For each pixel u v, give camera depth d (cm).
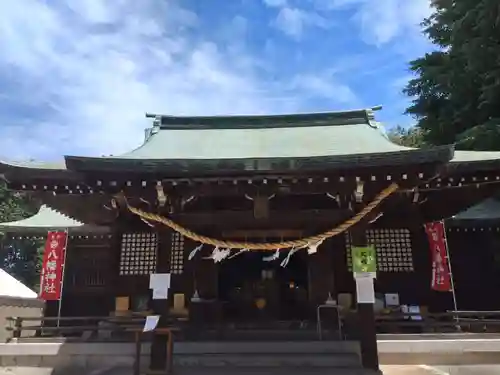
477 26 1906
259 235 1120
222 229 1070
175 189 898
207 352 956
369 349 846
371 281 870
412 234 1245
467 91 2088
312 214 916
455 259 1491
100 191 900
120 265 1327
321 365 894
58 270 1445
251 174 845
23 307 1398
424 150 796
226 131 1447
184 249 1265
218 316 1170
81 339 1117
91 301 1481
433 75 2275
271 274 1538
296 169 826
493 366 1006
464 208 1146
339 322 1056
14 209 3222
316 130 1410
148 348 998
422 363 1017
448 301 1232
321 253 1187
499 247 1488
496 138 1734
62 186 917
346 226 880
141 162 821
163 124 1483
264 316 1468
